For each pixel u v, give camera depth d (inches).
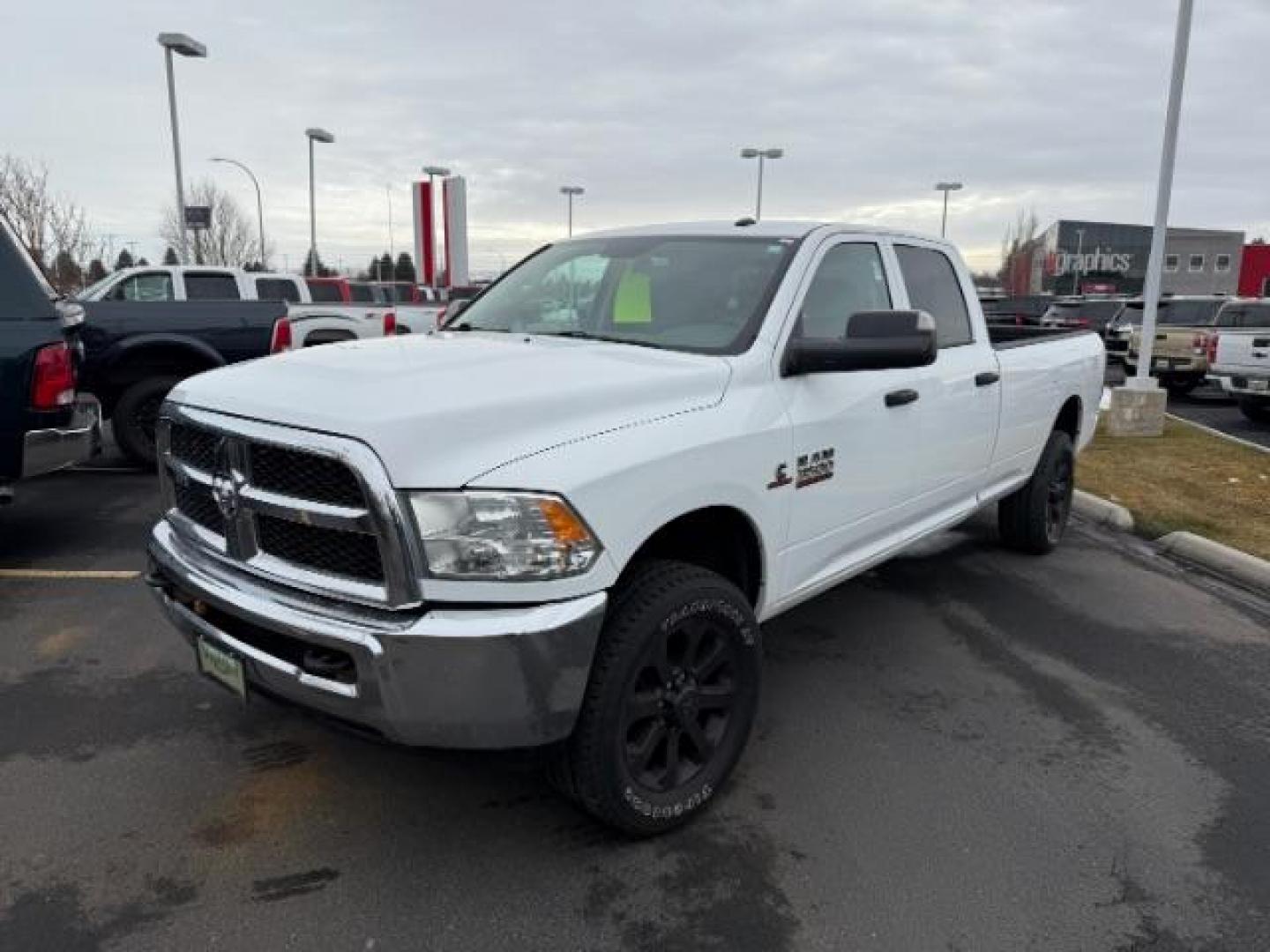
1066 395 239.5
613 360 128.6
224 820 123.0
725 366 129.8
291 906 107.1
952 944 103.7
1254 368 537.3
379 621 100.3
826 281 153.6
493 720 100.5
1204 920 108.5
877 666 177.3
